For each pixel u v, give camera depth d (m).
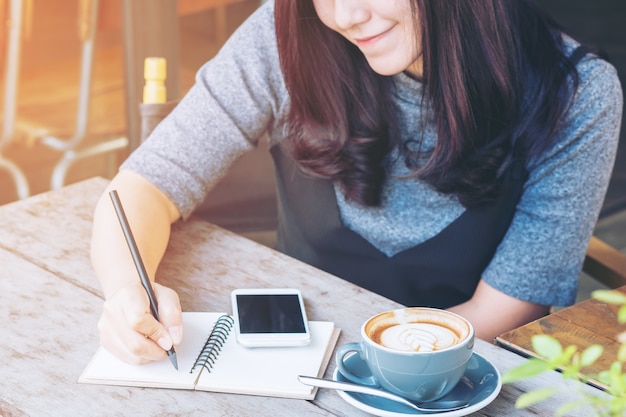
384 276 1.65
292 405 1.06
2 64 3.01
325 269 1.71
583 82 1.53
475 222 1.59
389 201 1.62
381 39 1.39
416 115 1.55
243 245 1.49
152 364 1.14
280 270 1.41
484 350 1.18
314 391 1.08
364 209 1.63
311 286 1.36
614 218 3.54
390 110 1.55
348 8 1.36
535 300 1.57
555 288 1.57
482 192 1.55
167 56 2.60
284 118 1.68
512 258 1.57
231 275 1.39
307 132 1.58
